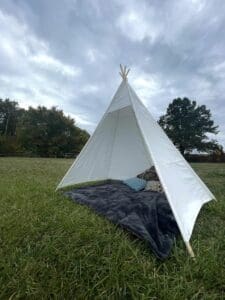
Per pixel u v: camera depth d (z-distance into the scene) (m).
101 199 3.15
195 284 1.42
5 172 5.83
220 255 1.79
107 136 3.91
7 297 1.29
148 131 2.77
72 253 1.69
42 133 23.78
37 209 2.61
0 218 2.25
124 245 1.80
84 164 3.82
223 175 6.76
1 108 31.38
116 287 1.35
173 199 2.14
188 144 27.77
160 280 1.43
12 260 1.59
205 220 2.59
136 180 4.07
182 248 1.85
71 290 1.34
